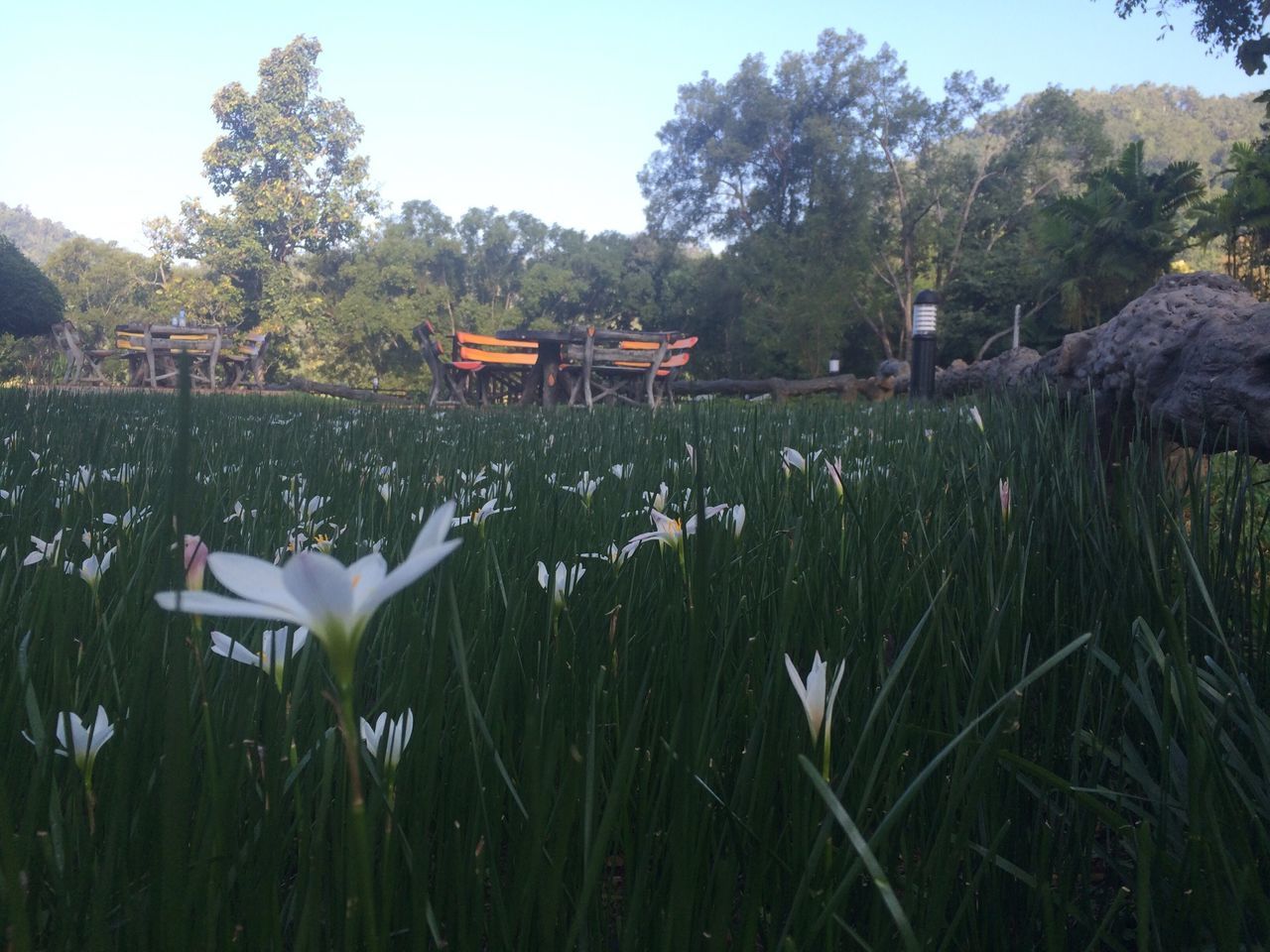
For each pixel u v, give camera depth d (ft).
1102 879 4.72
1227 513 6.79
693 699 2.73
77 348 72.90
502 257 206.28
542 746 3.90
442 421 27.43
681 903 2.82
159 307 169.27
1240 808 4.24
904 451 12.62
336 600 1.72
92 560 5.34
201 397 40.37
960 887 3.92
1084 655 5.43
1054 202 80.79
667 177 160.56
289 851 4.01
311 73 179.93
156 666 3.31
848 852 3.65
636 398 55.11
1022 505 7.80
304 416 26.86
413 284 191.93
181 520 1.89
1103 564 6.47
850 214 136.56
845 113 148.46
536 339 50.47
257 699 3.87
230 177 178.60
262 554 6.59
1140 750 5.07
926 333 39.47
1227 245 56.39
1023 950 3.84
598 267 199.00
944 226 152.35
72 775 3.29
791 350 129.29
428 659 4.59
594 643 4.84
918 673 5.12
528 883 3.03
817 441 14.58
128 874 3.15
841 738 4.58
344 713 1.82
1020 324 115.75
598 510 8.43
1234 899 3.28
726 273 144.05
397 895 3.44
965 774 3.79
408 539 6.84
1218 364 10.07
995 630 4.19
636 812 4.36
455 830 3.18
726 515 6.24
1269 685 5.31
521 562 6.23
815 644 5.52
